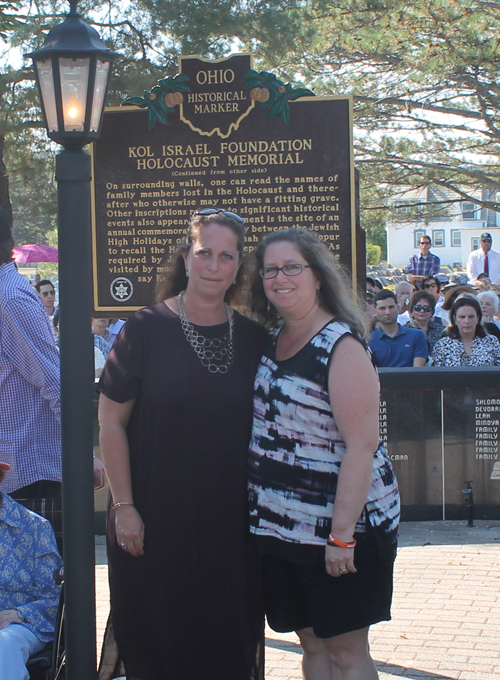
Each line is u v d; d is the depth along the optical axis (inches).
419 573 200.2
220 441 116.9
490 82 660.1
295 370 113.7
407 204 765.9
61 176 115.6
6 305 140.8
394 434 248.4
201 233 119.6
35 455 145.8
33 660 118.7
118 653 130.2
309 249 116.1
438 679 144.3
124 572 120.9
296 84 579.2
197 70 202.8
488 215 2394.2
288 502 113.8
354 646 118.6
